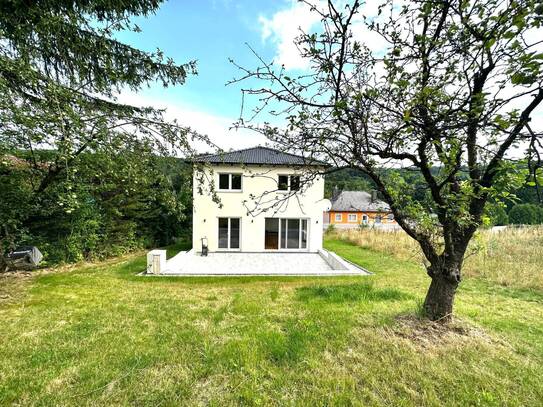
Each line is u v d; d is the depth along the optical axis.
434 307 4.05
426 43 2.55
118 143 4.03
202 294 6.11
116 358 3.22
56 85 3.53
